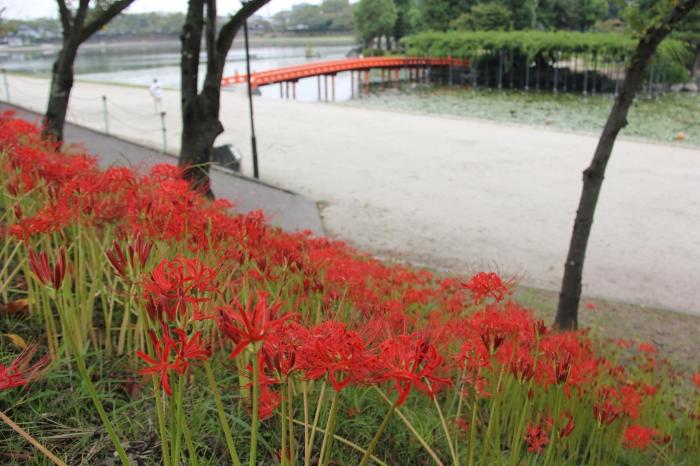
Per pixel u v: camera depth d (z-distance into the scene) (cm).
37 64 6328
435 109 3831
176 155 1539
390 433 303
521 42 5294
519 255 984
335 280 327
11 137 407
